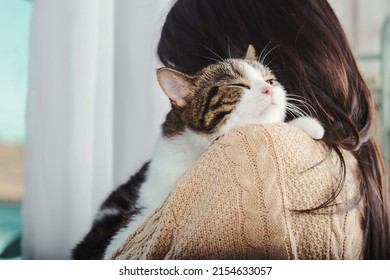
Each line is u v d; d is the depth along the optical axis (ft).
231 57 3.59
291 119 3.38
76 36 5.17
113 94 5.32
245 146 2.24
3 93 5.26
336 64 3.04
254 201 2.14
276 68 3.35
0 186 5.22
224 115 3.52
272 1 3.19
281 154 2.21
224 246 2.16
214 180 2.21
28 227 5.10
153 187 3.52
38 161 5.14
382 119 5.14
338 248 2.22
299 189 2.17
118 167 5.22
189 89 3.63
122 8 5.32
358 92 3.10
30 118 5.18
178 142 3.63
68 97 5.14
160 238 2.24
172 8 3.85
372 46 5.73
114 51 5.31
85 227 5.07
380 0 5.66
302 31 3.07
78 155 5.13
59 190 5.12
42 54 5.20
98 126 5.24
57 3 5.21
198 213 2.19
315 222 2.15
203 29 3.54
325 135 2.72
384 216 2.71
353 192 2.43
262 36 3.24
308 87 3.00
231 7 3.36
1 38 5.21
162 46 3.92
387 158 4.18
